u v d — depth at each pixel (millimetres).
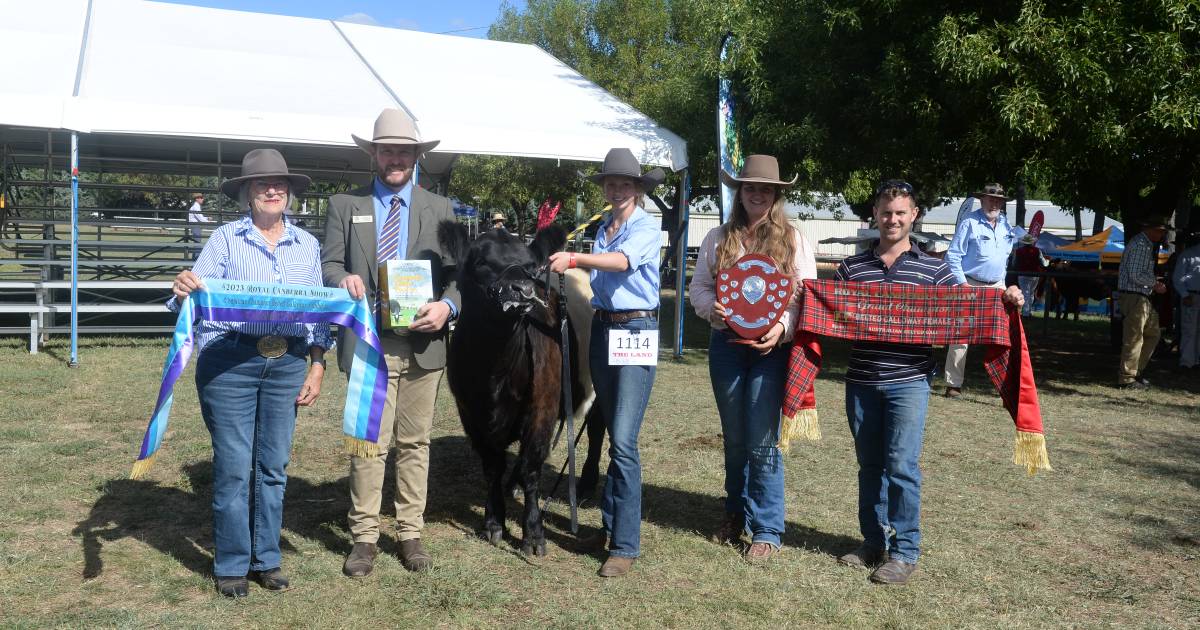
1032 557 4484
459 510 5094
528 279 3887
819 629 3646
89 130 8922
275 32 13742
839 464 6152
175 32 12523
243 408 3668
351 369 3979
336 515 4883
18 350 10047
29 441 6137
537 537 4395
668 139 10938
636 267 4105
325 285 4145
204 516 4777
